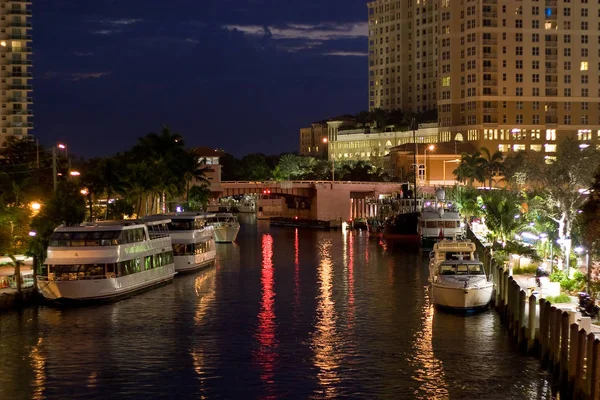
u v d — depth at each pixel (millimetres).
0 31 195375
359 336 52312
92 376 43844
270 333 53594
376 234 137625
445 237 104375
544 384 40906
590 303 46312
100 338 52094
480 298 57000
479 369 43812
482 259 74562
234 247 117188
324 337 52219
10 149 163625
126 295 65312
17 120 195875
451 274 58812
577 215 60969
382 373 43812
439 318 56438
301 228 166125
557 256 71875
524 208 101000
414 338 51188
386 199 146500
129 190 109250
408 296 67438
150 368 45281
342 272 84688
